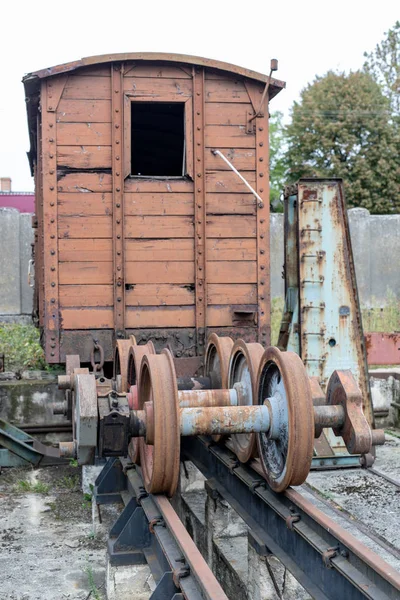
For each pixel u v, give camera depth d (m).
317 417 3.78
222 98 6.99
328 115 31.55
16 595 4.63
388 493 5.40
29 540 5.64
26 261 15.00
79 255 6.77
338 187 6.14
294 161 31.48
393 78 36.41
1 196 28.70
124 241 6.84
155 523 3.79
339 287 6.13
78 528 5.92
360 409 3.78
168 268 6.91
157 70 6.88
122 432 3.85
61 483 7.23
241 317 6.97
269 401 3.97
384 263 16.69
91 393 3.96
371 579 2.83
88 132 6.79
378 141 30.88
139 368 4.62
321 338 6.11
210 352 5.60
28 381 8.38
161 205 6.90
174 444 3.84
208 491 4.83
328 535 3.20
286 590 4.21
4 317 14.82
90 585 4.78
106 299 6.81
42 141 6.72
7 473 7.55
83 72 6.79
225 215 6.98
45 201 6.72
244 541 5.08
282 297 15.30
